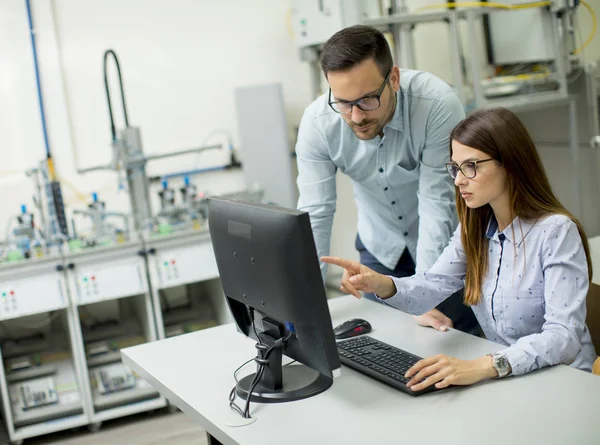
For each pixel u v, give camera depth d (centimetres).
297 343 155
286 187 422
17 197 387
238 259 158
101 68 405
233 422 147
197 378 174
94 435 342
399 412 144
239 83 436
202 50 426
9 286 323
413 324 200
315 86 420
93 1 400
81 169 379
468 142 169
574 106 411
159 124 420
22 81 386
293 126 452
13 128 389
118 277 340
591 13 482
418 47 471
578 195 421
